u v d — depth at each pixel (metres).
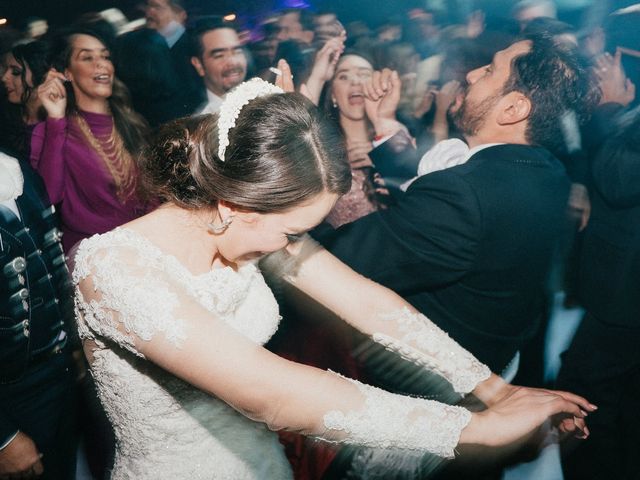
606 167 2.14
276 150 1.00
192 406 1.24
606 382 2.29
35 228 1.77
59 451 1.95
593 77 1.88
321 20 2.73
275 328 1.38
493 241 1.55
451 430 1.13
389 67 2.61
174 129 1.13
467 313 1.67
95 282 1.07
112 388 1.20
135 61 2.69
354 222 1.71
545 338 2.35
